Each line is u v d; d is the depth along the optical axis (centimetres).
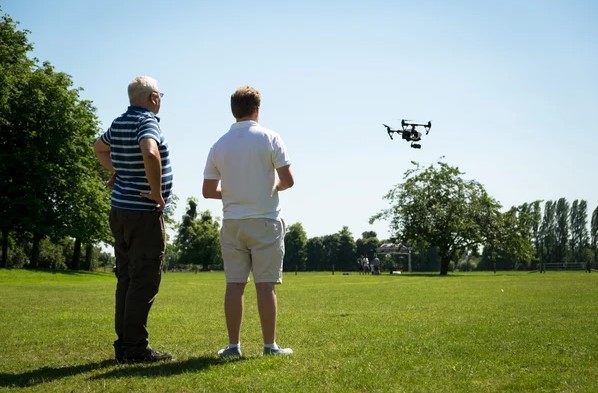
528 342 616
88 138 4862
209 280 3625
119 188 564
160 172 549
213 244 11531
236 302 561
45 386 429
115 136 568
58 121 4556
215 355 564
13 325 825
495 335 671
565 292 1655
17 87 4491
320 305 1234
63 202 4694
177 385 424
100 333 738
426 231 6369
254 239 557
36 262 4969
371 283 2828
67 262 7688
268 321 559
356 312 1034
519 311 1009
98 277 4312
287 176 568
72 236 4747
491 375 455
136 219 553
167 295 1683
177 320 896
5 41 4606
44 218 4488
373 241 14625
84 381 445
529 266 10556
